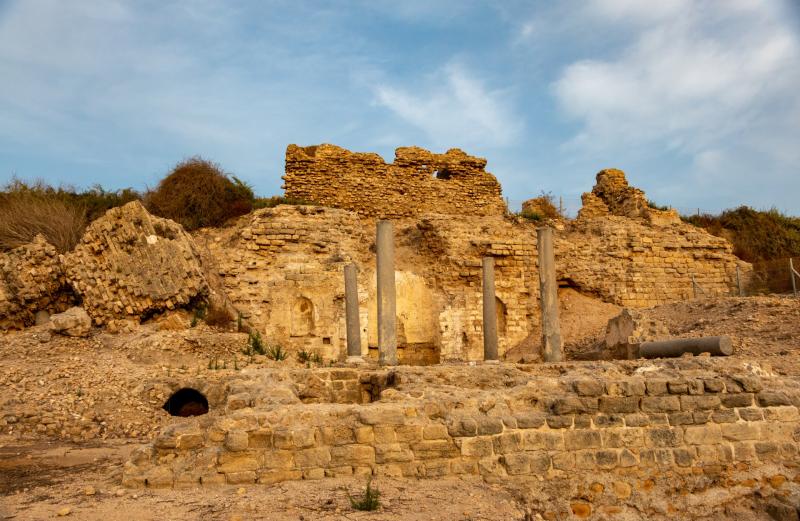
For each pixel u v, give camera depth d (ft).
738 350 66.90
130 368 61.41
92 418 49.75
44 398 51.47
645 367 42.14
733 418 35.96
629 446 34.12
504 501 29.22
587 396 34.68
